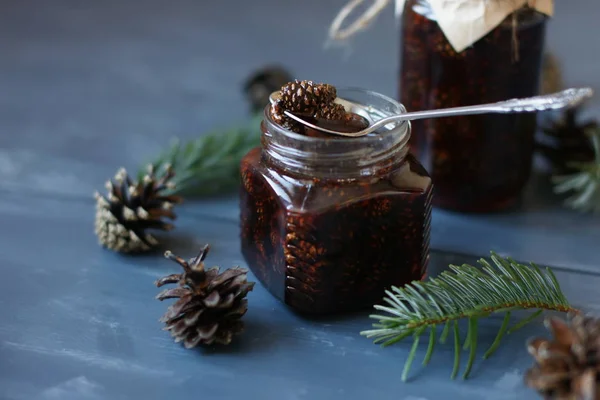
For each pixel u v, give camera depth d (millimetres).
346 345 465
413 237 472
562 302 458
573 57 709
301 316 482
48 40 792
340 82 690
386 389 443
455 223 546
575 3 841
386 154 463
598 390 397
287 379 448
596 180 535
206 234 541
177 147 575
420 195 466
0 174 590
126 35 804
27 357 458
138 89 699
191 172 566
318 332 473
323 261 464
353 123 478
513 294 455
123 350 462
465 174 535
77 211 559
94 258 521
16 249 525
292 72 705
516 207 560
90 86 703
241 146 579
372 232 465
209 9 870
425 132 534
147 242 522
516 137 530
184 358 458
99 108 670
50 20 842
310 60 730
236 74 719
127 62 741
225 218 555
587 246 525
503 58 508
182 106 674
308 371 452
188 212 560
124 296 494
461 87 516
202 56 750
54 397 440
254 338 469
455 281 458
